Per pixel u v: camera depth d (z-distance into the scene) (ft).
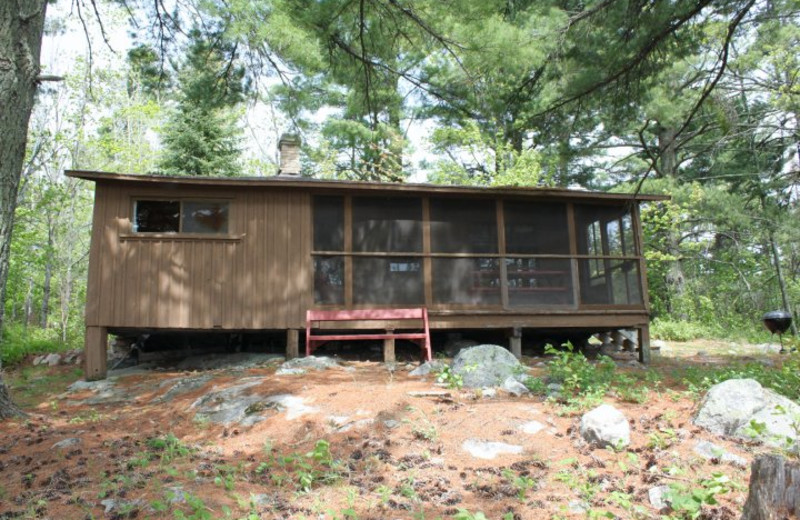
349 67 32.07
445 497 13.26
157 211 31.91
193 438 18.54
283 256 32.27
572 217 35.45
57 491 13.87
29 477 14.78
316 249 32.73
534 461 14.96
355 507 12.88
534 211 35.22
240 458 16.37
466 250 34.14
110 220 31.09
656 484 13.56
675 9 26.96
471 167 80.18
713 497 12.05
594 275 35.29
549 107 33.94
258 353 35.22
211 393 22.68
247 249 32.07
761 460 10.41
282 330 32.30
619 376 22.79
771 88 61.31
